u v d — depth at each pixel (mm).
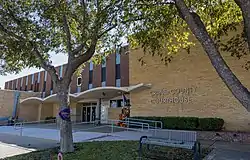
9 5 9422
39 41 10031
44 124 31250
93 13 10109
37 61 10844
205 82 16484
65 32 10555
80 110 31719
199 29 5254
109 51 11211
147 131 17047
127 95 23797
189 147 7941
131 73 21359
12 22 9664
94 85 27844
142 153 9164
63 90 9984
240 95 4672
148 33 10078
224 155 8914
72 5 10062
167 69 18688
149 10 9367
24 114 36000
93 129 20500
